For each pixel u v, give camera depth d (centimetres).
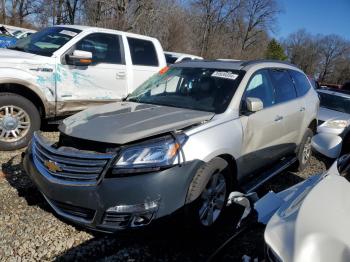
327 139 629
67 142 345
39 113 589
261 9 6200
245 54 5641
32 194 415
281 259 184
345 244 181
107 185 303
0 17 3306
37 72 563
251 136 408
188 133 338
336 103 917
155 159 309
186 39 3428
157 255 326
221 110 392
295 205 228
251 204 288
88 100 630
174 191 311
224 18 5416
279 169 505
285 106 493
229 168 375
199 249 340
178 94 438
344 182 252
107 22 2466
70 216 325
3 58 538
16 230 342
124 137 315
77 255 317
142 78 707
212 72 450
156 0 2836
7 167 486
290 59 9812
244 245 271
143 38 725
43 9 3391
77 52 588
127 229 305
